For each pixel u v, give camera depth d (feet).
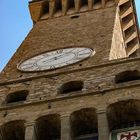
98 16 179.52
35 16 191.62
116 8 185.98
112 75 127.65
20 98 132.16
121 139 109.81
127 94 117.91
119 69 129.59
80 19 180.24
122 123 116.47
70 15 187.11
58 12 191.42
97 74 129.59
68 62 140.87
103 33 159.43
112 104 116.47
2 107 123.85
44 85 131.03
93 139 113.19
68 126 113.80
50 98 122.62
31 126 116.67
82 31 165.17
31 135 114.52
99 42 151.53
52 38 163.84
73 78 130.62
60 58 145.28
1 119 120.78
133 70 128.06
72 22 178.40
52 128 118.62
